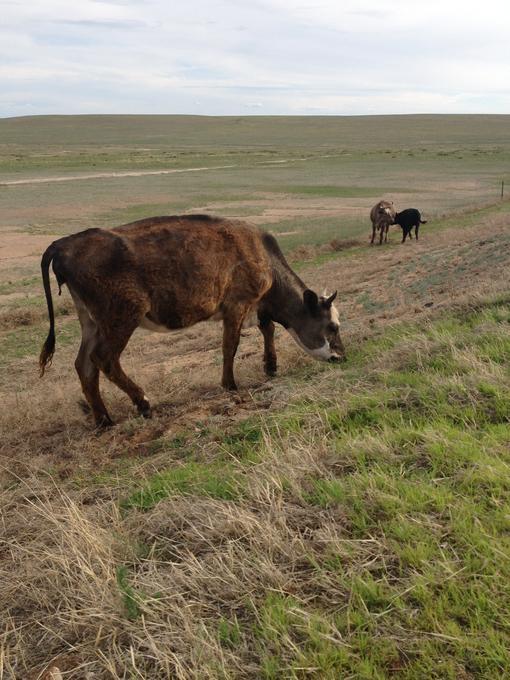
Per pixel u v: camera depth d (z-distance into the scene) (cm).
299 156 9275
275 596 343
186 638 326
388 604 328
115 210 3956
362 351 830
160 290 737
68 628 362
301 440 534
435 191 4869
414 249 2323
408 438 485
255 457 528
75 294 738
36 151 10731
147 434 701
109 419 778
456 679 282
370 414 554
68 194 4719
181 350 1222
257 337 1207
